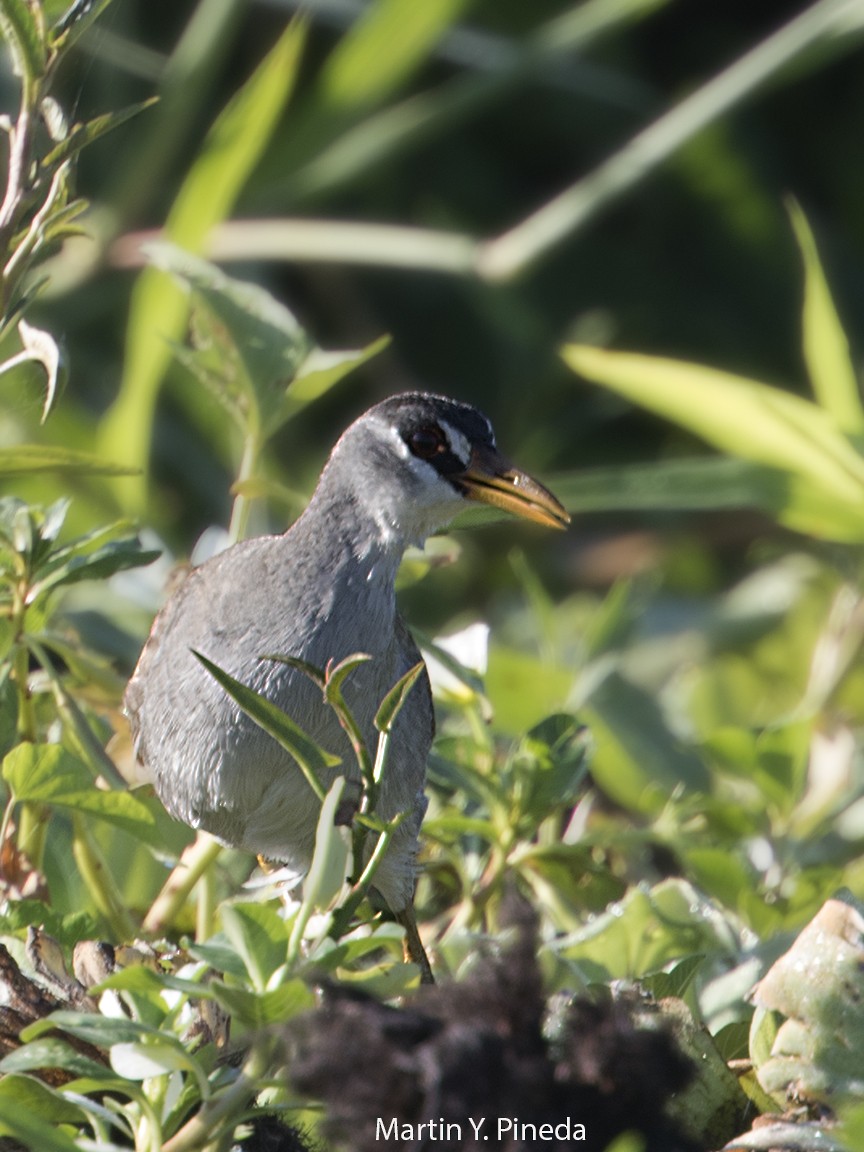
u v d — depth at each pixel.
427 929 9.05
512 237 16.02
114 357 17.09
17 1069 5.67
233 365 9.30
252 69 19.34
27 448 7.73
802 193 20.16
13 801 7.20
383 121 16.62
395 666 8.73
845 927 6.72
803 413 11.65
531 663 11.32
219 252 16.25
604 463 18.72
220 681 5.70
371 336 18.91
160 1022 5.70
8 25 6.93
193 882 8.32
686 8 20.70
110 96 16.84
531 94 19.66
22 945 6.91
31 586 7.81
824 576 14.95
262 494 9.23
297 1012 5.35
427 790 9.84
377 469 8.99
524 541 16.94
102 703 9.02
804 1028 6.64
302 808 8.40
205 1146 5.57
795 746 9.48
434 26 15.77
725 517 17.14
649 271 19.55
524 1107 5.46
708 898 8.47
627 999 6.28
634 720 11.49
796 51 15.40
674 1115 6.23
